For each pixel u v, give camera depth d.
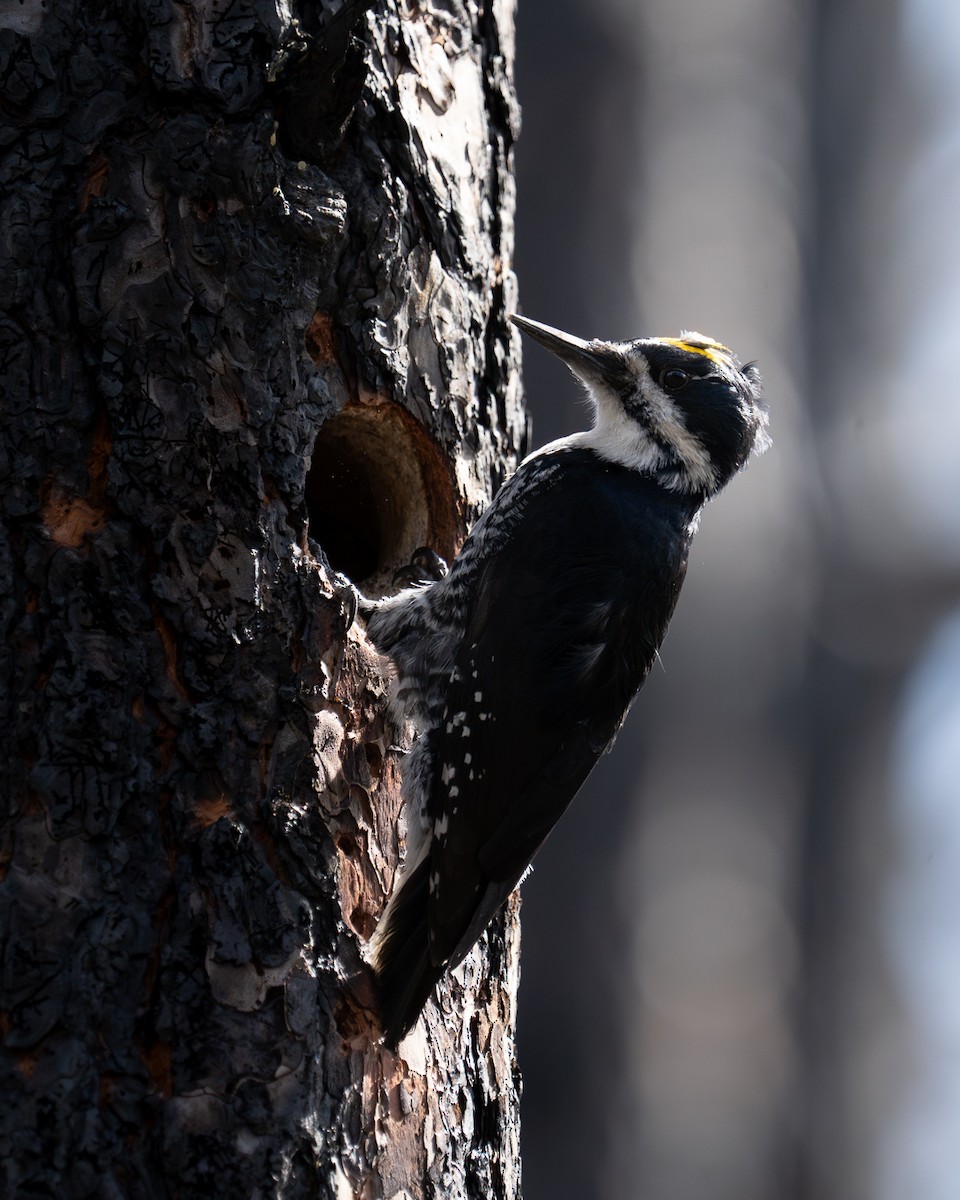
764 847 15.12
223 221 7.03
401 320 7.95
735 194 14.84
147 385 6.88
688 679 14.96
